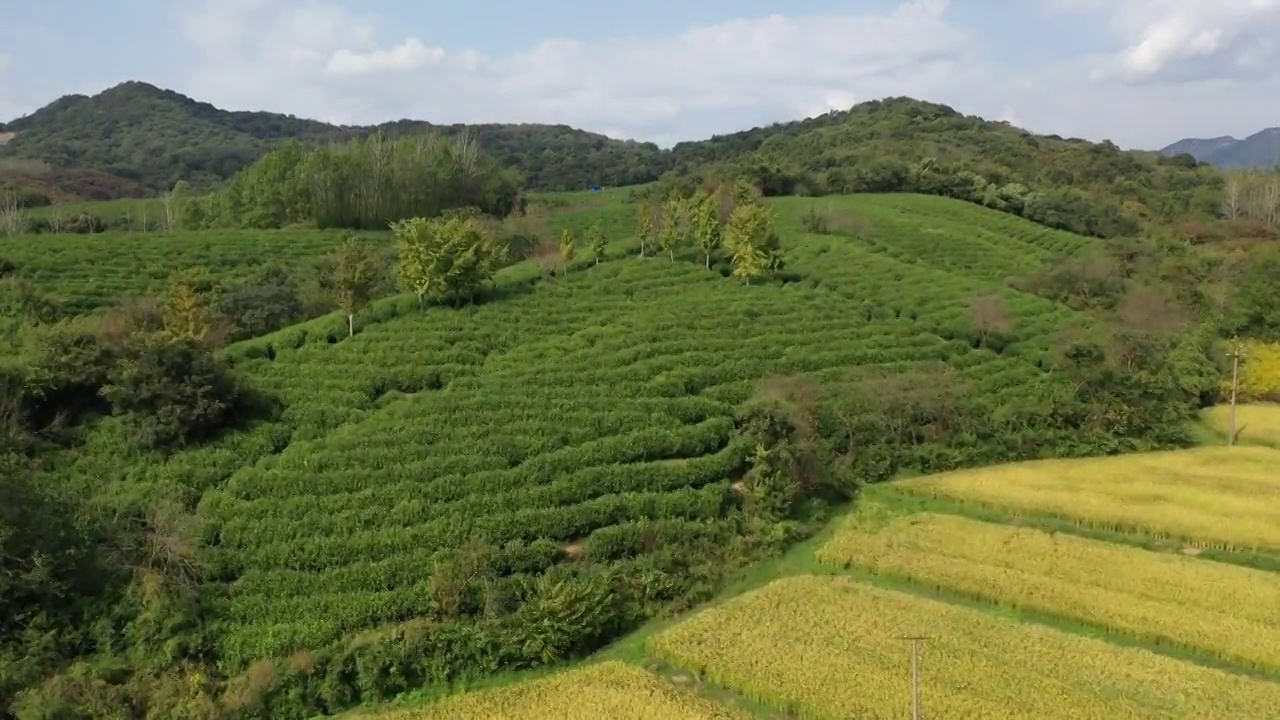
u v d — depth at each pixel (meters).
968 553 49.78
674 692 37.75
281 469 50.28
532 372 64.69
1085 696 35.94
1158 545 51.31
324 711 38.34
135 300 69.38
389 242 111.50
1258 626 41.31
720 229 94.25
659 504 51.69
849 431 63.62
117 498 46.66
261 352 65.44
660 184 156.50
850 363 73.25
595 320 76.25
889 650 40.03
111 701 36.41
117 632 40.41
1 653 37.69
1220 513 53.66
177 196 139.50
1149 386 68.56
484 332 71.12
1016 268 108.81
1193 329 86.88
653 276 89.31
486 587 43.41
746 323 77.81
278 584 42.84
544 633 41.25
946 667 38.31
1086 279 98.44
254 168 129.12
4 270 80.12
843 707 35.75
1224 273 104.06
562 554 47.62
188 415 51.84
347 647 39.47
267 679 37.81
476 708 37.00
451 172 131.00
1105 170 188.25
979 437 65.62
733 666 38.94
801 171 150.25
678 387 64.19
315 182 119.88
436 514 48.06
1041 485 58.94
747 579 49.16
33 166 176.75
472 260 76.06
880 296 88.94
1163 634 41.09
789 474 56.44
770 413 58.31
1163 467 62.22
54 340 53.44
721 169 154.38
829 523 56.06
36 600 40.03
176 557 42.47
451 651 40.41
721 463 56.25
